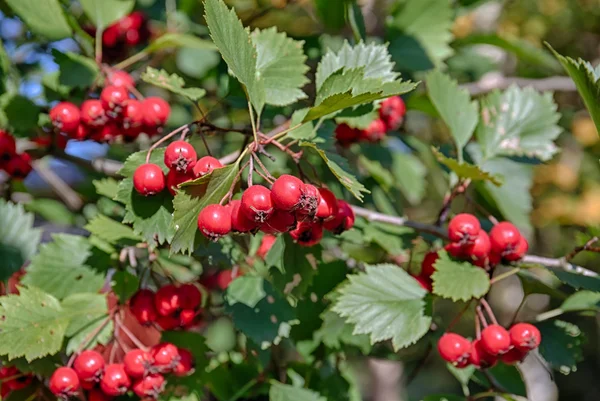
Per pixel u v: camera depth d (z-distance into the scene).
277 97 0.87
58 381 0.85
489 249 0.88
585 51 1.60
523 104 0.95
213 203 0.81
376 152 0.99
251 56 0.83
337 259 0.95
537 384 1.46
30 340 0.85
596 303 0.90
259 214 0.79
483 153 0.95
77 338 0.87
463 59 1.09
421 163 1.05
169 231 0.83
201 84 1.04
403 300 0.88
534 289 0.90
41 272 0.89
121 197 0.83
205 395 0.99
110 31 1.01
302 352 0.96
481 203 0.98
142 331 0.98
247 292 0.89
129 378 0.86
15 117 0.93
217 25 0.81
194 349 0.88
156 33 1.03
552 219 1.55
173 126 1.03
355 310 0.88
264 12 1.03
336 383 0.96
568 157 1.61
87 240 0.91
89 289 0.90
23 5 0.93
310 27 1.06
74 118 0.88
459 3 1.06
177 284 0.93
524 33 1.50
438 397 0.92
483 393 0.92
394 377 1.24
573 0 1.51
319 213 0.82
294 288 0.90
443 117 0.93
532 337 0.86
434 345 0.96
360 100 0.81
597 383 2.43
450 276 0.87
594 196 1.56
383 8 1.10
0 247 0.92
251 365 0.94
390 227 0.94
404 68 0.99
